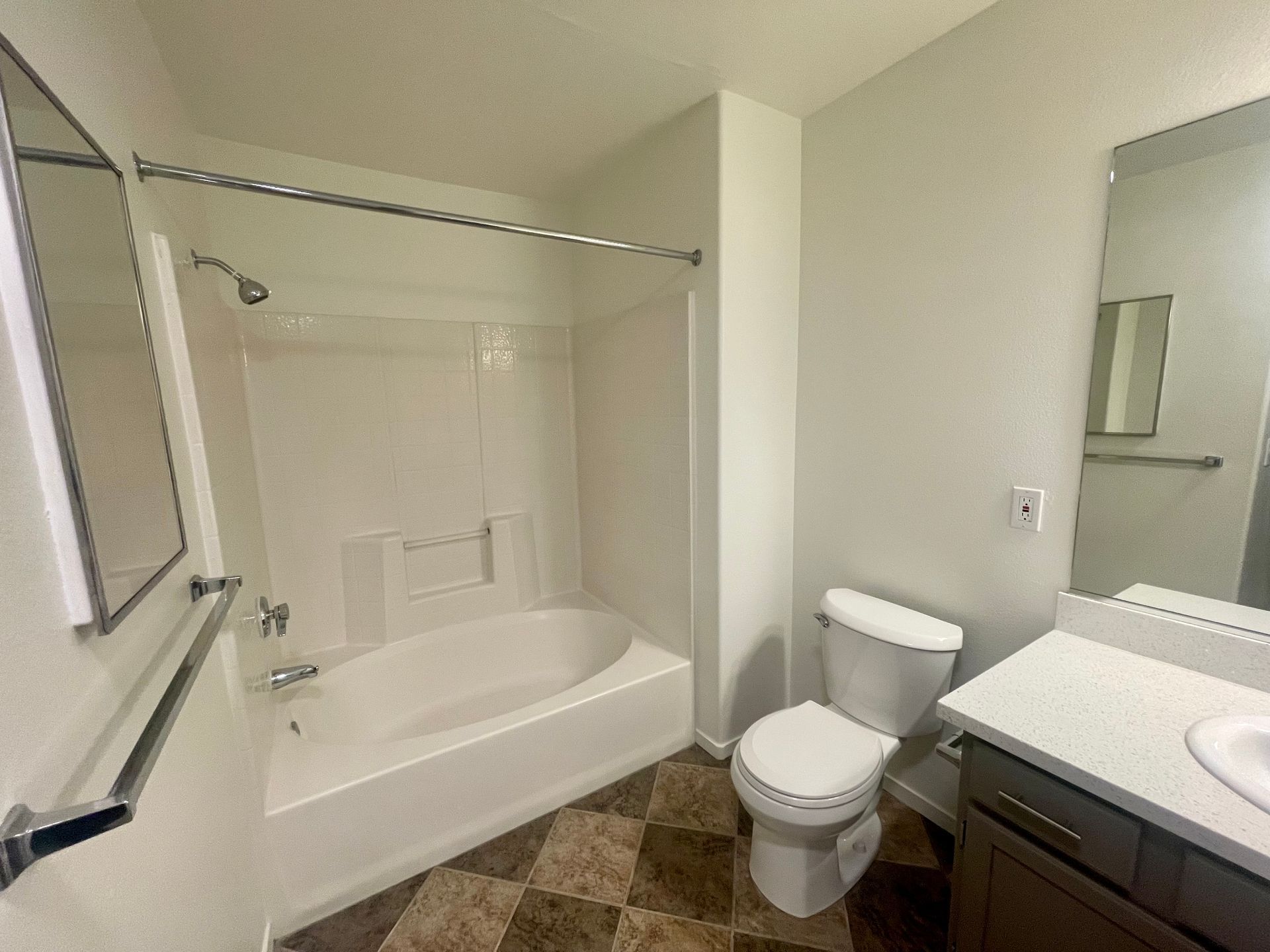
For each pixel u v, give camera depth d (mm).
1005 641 1451
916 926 1377
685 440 1951
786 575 2080
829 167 1778
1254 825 711
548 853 1615
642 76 1567
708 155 1711
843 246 1766
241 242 1935
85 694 557
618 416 2352
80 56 761
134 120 1029
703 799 1825
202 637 819
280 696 1869
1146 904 788
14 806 416
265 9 1227
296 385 2082
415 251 2270
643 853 1612
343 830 1433
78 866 521
